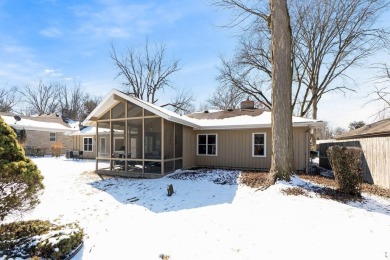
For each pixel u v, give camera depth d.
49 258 3.37
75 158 20.78
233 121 13.37
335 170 6.85
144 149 10.91
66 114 34.47
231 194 7.03
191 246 3.93
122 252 3.73
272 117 8.13
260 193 6.84
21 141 22.50
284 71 8.03
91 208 6.20
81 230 4.20
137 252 3.73
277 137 7.86
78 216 5.56
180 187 8.17
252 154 12.44
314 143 21.47
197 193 7.34
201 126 12.84
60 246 3.47
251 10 10.29
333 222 4.75
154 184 8.82
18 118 25.12
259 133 12.33
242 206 5.91
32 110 45.28
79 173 12.20
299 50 20.95
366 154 9.51
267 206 5.75
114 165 11.93
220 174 10.09
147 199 6.96
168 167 11.00
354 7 17.47
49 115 32.59
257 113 14.41
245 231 4.48
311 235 4.23
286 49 8.09
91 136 22.62
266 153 12.12
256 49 21.69
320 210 5.36
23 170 3.93
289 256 3.58
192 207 6.04
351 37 18.11
